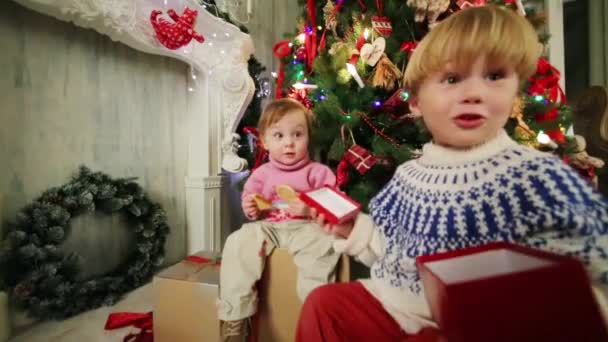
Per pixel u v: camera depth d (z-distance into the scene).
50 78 1.29
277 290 0.95
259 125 1.20
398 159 1.22
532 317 0.32
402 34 1.40
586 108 2.10
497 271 0.43
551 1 2.43
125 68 1.58
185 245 1.92
